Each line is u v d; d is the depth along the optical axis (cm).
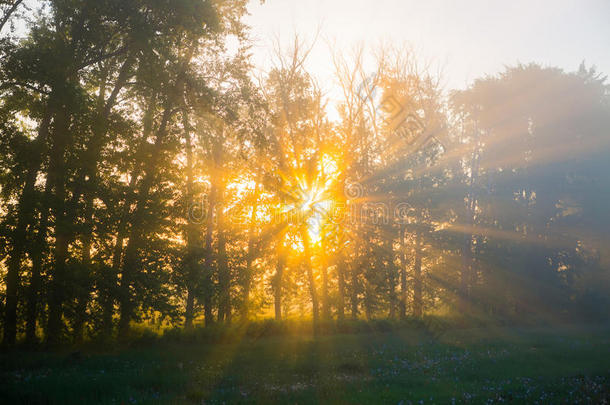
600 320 3847
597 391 1053
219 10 2333
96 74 2078
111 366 1439
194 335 2205
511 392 1048
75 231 1842
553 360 1603
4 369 1357
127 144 2105
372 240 3491
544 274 4100
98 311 2008
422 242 4100
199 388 1094
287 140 3170
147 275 2050
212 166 3062
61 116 1872
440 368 1434
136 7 1995
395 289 3647
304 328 2752
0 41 1783
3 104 2033
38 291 1842
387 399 978
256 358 1678
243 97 2388
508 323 3550
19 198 1819
